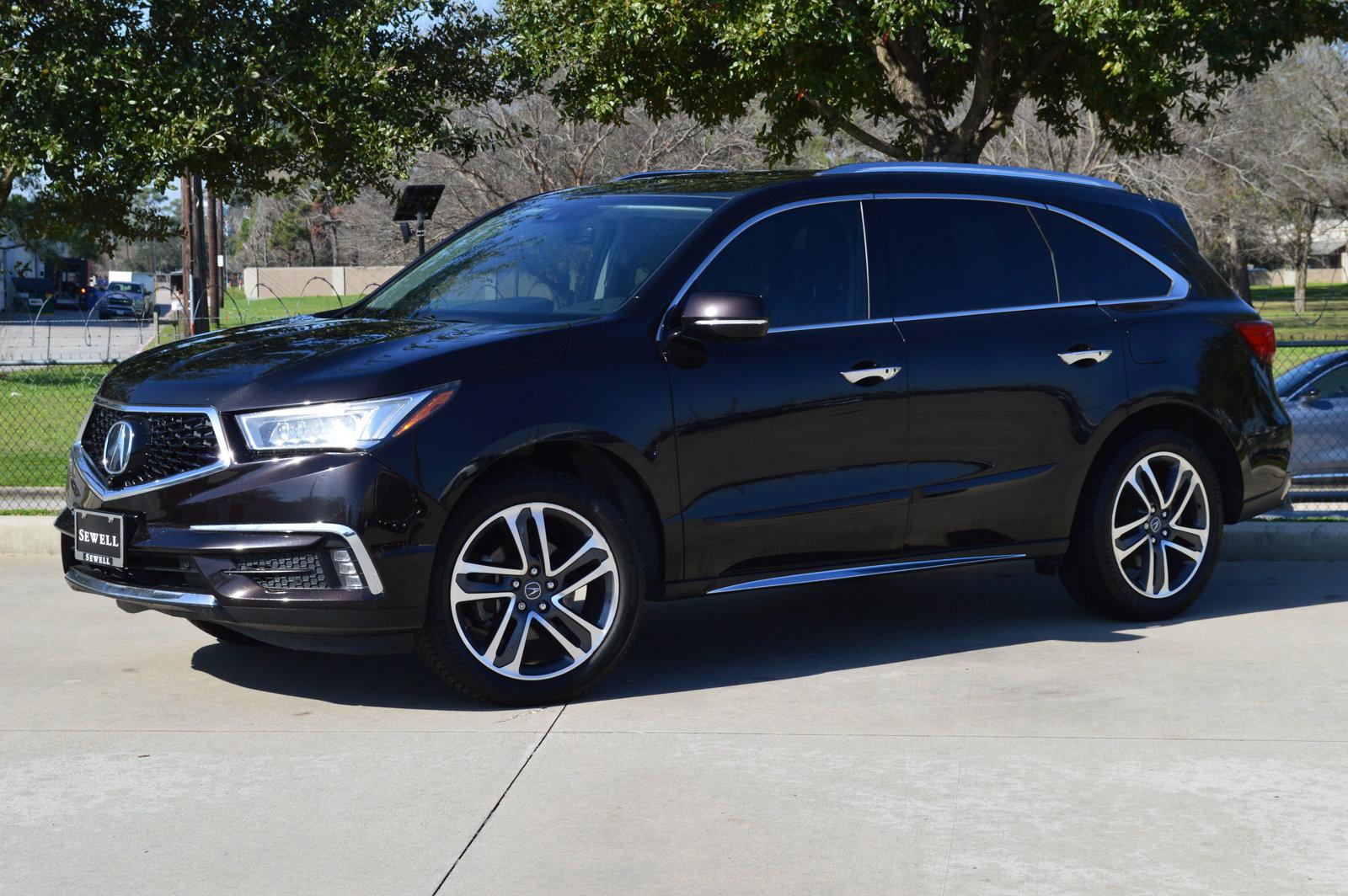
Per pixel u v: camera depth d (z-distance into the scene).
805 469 5.54
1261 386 6.73
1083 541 6.32
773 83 15.73
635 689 5.43
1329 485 10.11
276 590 4.80
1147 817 4.01
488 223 6.48
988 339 5.95
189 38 19.42
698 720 4.98
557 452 5.30
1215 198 41.47
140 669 5.77
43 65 18.77
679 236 5.58
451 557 4.95
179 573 5.01
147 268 135.50
